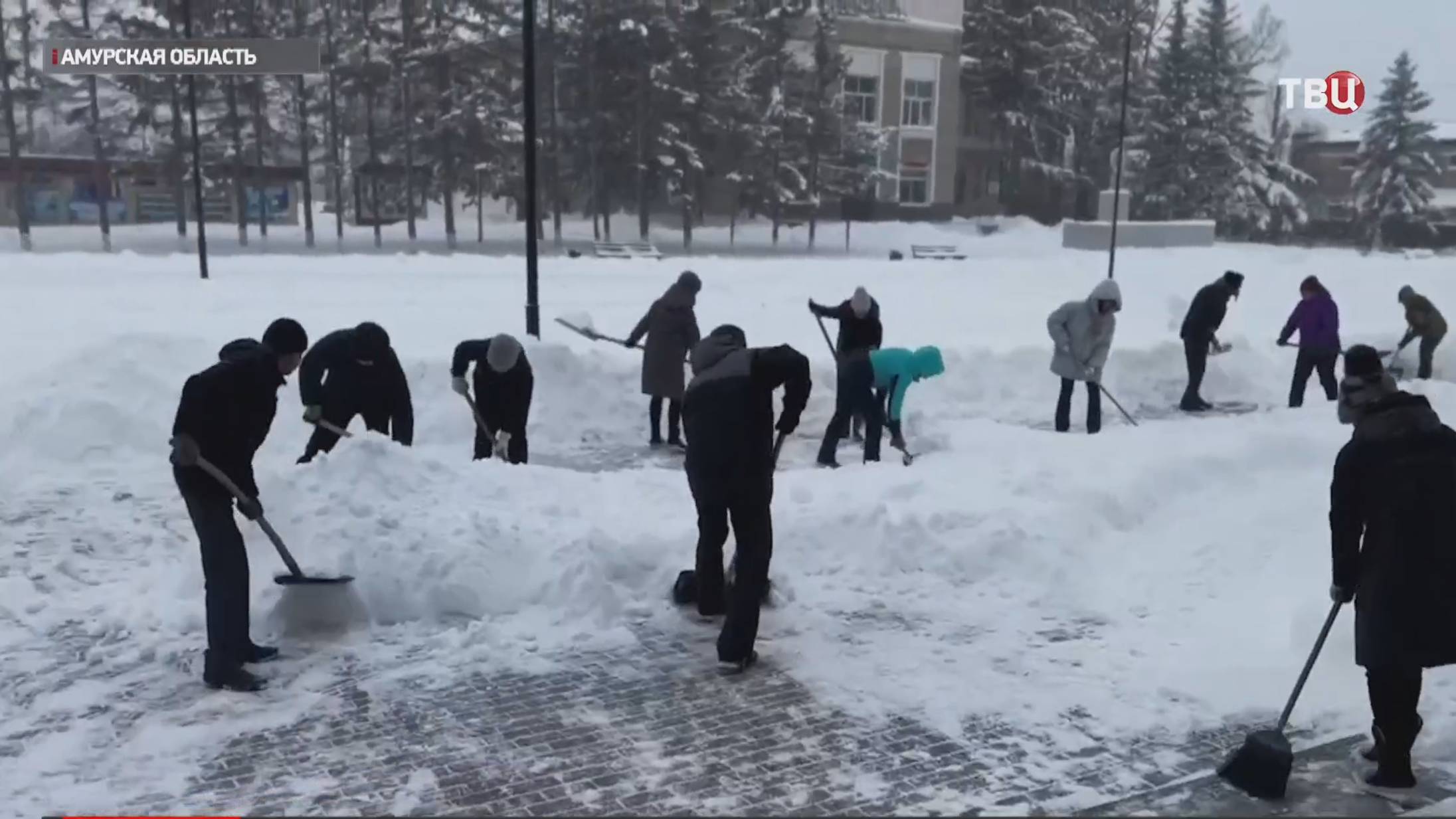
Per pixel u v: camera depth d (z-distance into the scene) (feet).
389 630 18.17
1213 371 45.80
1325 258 105.09
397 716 15.17
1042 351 44.47
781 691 16.19
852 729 15.01
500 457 27.55
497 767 13.78
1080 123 200.13
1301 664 17.11
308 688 15.98
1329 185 254.27
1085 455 28.32
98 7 154.51
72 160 148.25
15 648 17.33
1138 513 24.53
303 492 20.74
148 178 151.12
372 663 16.88
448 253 131.54
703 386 17.94
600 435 35.27
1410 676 13.08
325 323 49.78
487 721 15.07
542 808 12.82
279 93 152.87
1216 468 26.86
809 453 33.37
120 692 15.80
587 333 35.22
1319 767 14.11
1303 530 22.94
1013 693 16.19
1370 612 13.33
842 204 179.83
